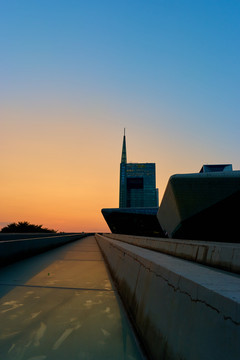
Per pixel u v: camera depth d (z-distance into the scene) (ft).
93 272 22.71
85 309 11.78
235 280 6.07
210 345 4.37
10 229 183.01
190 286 5.90
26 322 10.03
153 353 6.93
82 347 7.93
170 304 6.80
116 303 12.90
